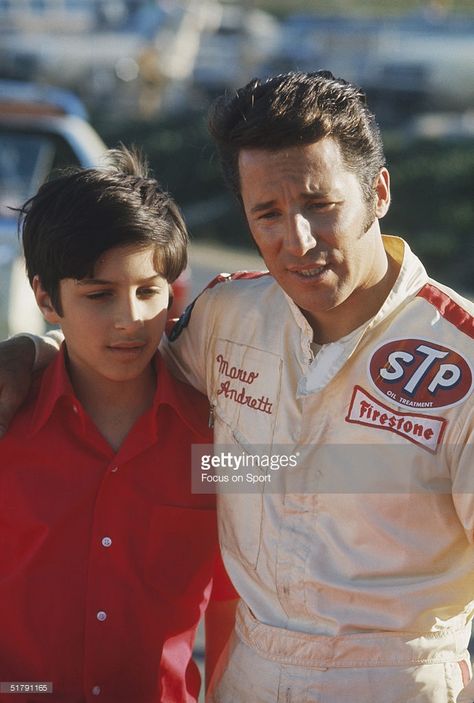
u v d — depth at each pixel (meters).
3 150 7.43
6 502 2.31
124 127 24.52
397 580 2.10
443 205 19.20
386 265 2.15
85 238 2.18
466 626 2.18
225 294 2.39
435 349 2.11
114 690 2.31
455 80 22.05
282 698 2.15
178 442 2.35
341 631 2.12
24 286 5.50
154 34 24.81
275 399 2.24
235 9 28.61
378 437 2.10
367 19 23.59
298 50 23.62
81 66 24.61
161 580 2.33
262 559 2.22
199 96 25.12
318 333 2.20
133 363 2.27
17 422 2.34
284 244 2.03
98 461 2.31
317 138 1.99
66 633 2.28
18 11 24.53
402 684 2.10
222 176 2.20
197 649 3.95
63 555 2.29
